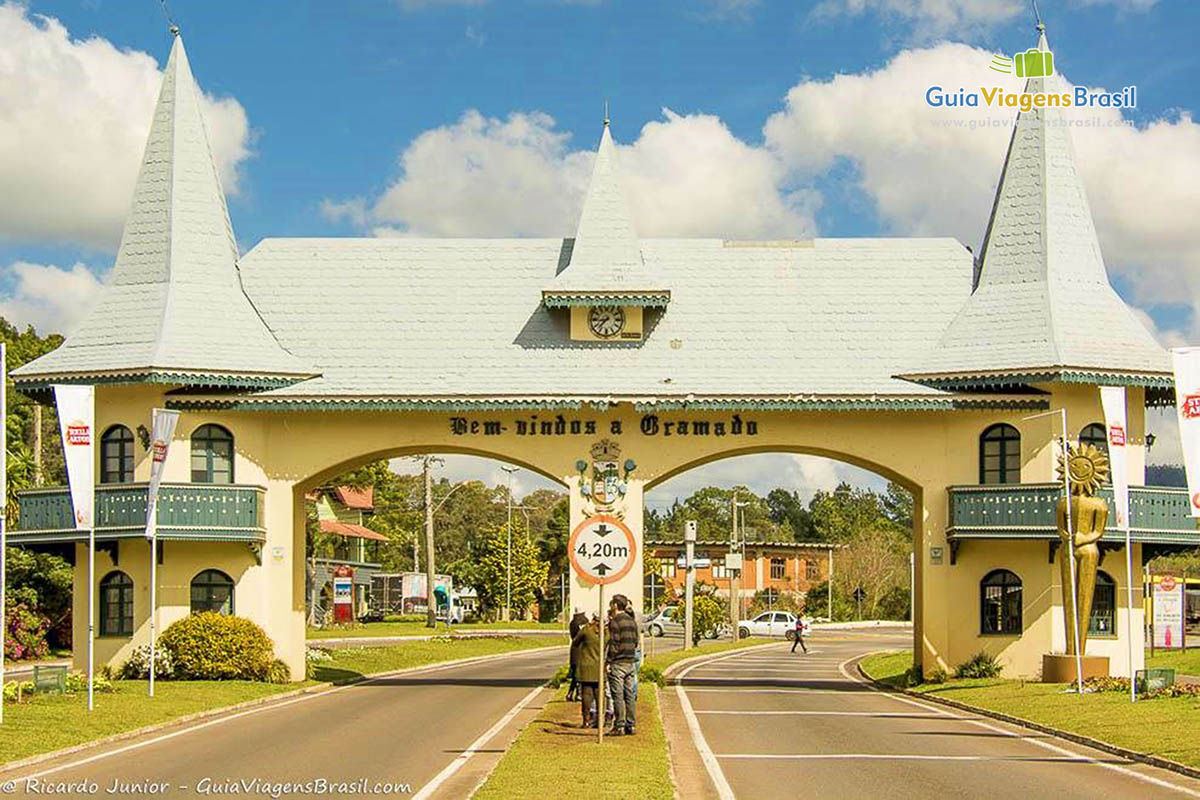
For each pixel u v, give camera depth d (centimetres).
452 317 3641
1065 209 3634
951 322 3594
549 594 9988
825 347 3562
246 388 3456
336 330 3606
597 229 3625
